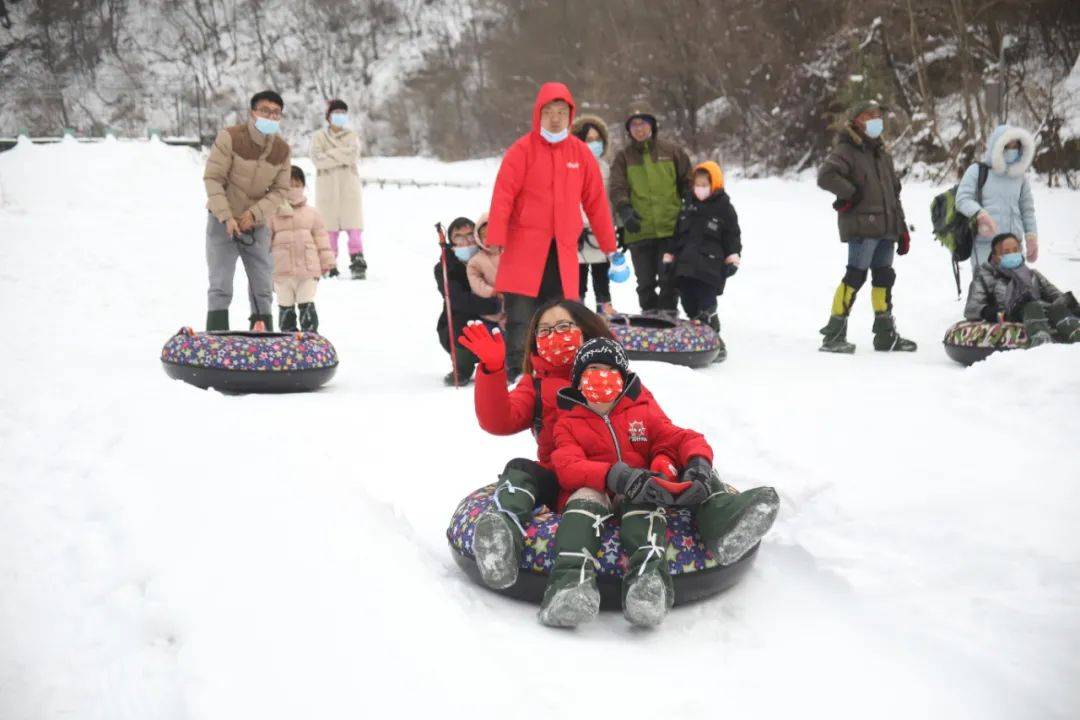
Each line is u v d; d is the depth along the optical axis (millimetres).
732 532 3469
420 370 8422
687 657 3174
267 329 8305
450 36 48281
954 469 4609
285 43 55625
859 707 2824
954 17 24281
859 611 3490
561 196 7215
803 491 4594
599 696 2848
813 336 10172
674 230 9016
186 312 11062
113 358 8297
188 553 3322
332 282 13438
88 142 25812
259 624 2855
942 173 21938
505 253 7316
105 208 18781
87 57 57094
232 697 2541
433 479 5105
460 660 2900
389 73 49500
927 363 8406
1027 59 24422
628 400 3787
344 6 54281
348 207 13766
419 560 3699
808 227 17406
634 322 8422
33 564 3621
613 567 3504
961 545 3811
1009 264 8086
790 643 3277
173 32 57750
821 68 26906
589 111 32969
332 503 3764
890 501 4293
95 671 2881
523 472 3736
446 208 21828
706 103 30969
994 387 5836
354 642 2822
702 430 5656
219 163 7871
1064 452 4754
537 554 3553
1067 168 19688
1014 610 3295
